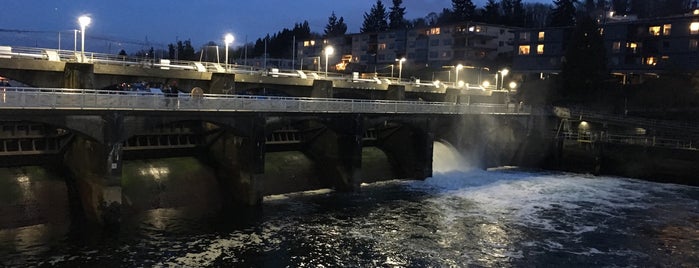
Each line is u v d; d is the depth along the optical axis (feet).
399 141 185.98
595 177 201.46
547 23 494.18
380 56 454.81
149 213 122.62
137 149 135.03
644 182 190.80
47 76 152.87
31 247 98.63
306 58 526.16
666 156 191.83
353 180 156.35
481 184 175.83
